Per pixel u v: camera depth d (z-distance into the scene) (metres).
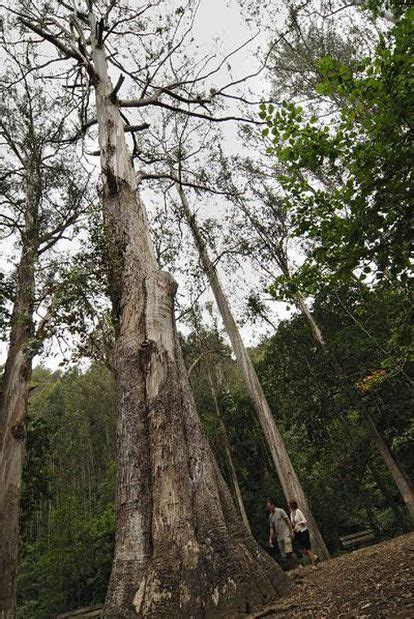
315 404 14.61
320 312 16.81
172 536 4.31
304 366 15.55
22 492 13.12
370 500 17.59
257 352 21.36
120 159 8.83
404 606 2.97
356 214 3.81
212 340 20.30
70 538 19.23
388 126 3.41
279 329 16.89
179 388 5.70
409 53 3.25
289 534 8.59
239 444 19.12
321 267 4.61
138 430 5.23
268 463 19.00
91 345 6.84
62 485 28.61
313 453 16.91
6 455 9.02
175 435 5.09
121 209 8.09
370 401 13.57
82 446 32.75
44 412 35.09
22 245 11.56
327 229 4.15
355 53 14.35
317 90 3.64
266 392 17.00
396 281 4.60
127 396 5.53
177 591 3.92
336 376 13.84
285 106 3.84
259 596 4.06
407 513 18.48
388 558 5.96
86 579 18.77
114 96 9.77
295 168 3.97
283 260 16.67
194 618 3.76
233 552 4.35
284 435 20.11
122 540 4.49
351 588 4.19
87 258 7.23
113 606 3.98
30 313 10.23
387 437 14.66
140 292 6.75
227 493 5.12
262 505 17.36
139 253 7.39
